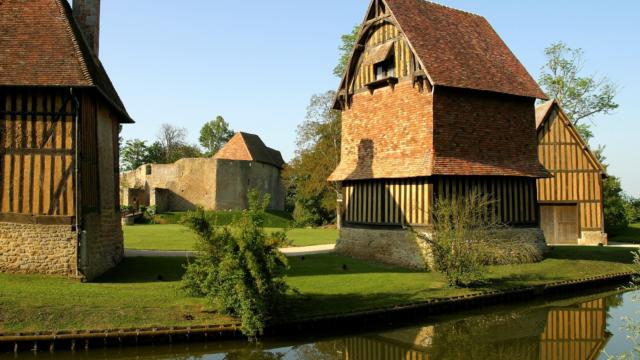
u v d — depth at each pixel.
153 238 25.12
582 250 22.16
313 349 11.29
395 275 16.28
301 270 16.67
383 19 19.42
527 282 16.53
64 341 10.34
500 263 18.31
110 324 10.84
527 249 18.92
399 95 18.94
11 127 13.44
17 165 13.41
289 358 10.64
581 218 26.42
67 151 13.45
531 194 19.59
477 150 18.41
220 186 45.19
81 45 15.10
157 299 12.22
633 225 35.25
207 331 10.99
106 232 15.76
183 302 12.16
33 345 10.23
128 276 14.59
